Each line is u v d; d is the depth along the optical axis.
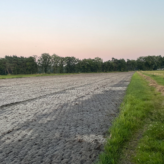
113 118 7.03
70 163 3.71
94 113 7.96
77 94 14.03
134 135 5.00
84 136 5.21
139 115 6.73
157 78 27.25
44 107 9.45
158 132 4.89
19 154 4.21
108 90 16.19
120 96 12.55
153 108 8.03
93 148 4.38
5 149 4.52
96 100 11.24
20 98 12.43
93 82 26.89
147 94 11.95
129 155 3.86
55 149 4.41
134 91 13.35
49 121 6.89
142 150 3.99
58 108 9.16
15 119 7.27
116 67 147.62
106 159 3.62
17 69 98.69
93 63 129.62
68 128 6.00
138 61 148.12
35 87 20.03
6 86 21.64
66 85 22.17
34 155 4.14
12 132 5.75
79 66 124.62
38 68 109.38
